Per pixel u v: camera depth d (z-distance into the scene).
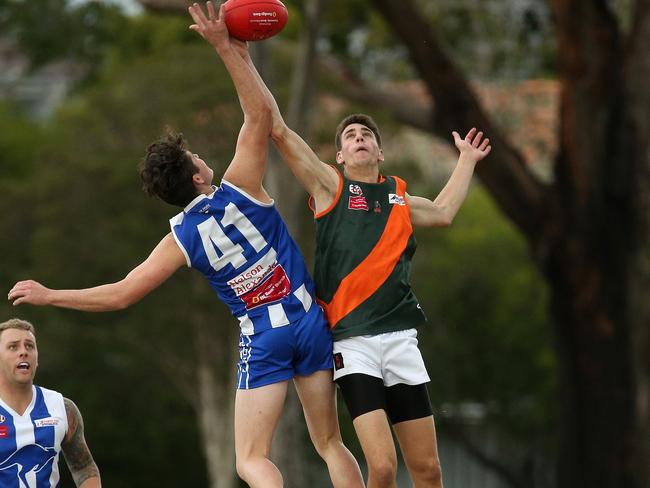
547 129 90.88
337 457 24.08
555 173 71.06
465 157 25.89
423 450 24.12
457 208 25.34
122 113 102.56
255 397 23.31
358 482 23.98
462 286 126.50
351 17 96.94
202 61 103.12
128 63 108.25
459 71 67.94
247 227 23.08
